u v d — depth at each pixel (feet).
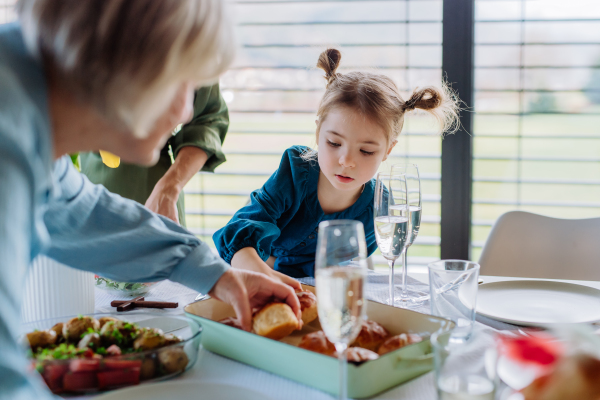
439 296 2.99
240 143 15.06
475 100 8.34
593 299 3.50
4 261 1.53
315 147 5.76
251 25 9.27
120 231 3.01
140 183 5.99
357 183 4.93
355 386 2.30
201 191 10.27
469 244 8.27
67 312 3.14
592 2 8.13
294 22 9.16
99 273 3.08
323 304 2.19
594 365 1.78
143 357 2.42
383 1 8.77
